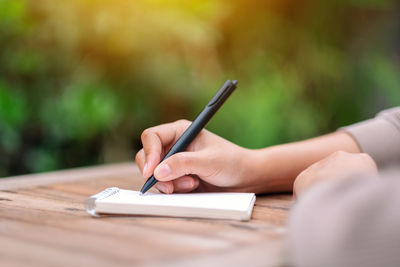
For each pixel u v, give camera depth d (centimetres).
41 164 243
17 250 49
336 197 40
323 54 309
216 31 268
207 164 84
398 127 103
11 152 240
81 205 77
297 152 96
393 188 38
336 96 319
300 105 298
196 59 258
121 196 75
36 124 243
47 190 92
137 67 243
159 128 93
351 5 316
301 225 39
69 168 256
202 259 47
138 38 232
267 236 56
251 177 90
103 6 227
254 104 275
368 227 36
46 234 57
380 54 332
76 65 240
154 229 60
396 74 326
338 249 36
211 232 58
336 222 37
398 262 35
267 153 94
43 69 237
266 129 272
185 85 249
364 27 332
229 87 90
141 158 92
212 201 72
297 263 39
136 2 230
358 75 324
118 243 52
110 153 263
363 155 77
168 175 80
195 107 260
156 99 255
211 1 250
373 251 35
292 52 306
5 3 220
